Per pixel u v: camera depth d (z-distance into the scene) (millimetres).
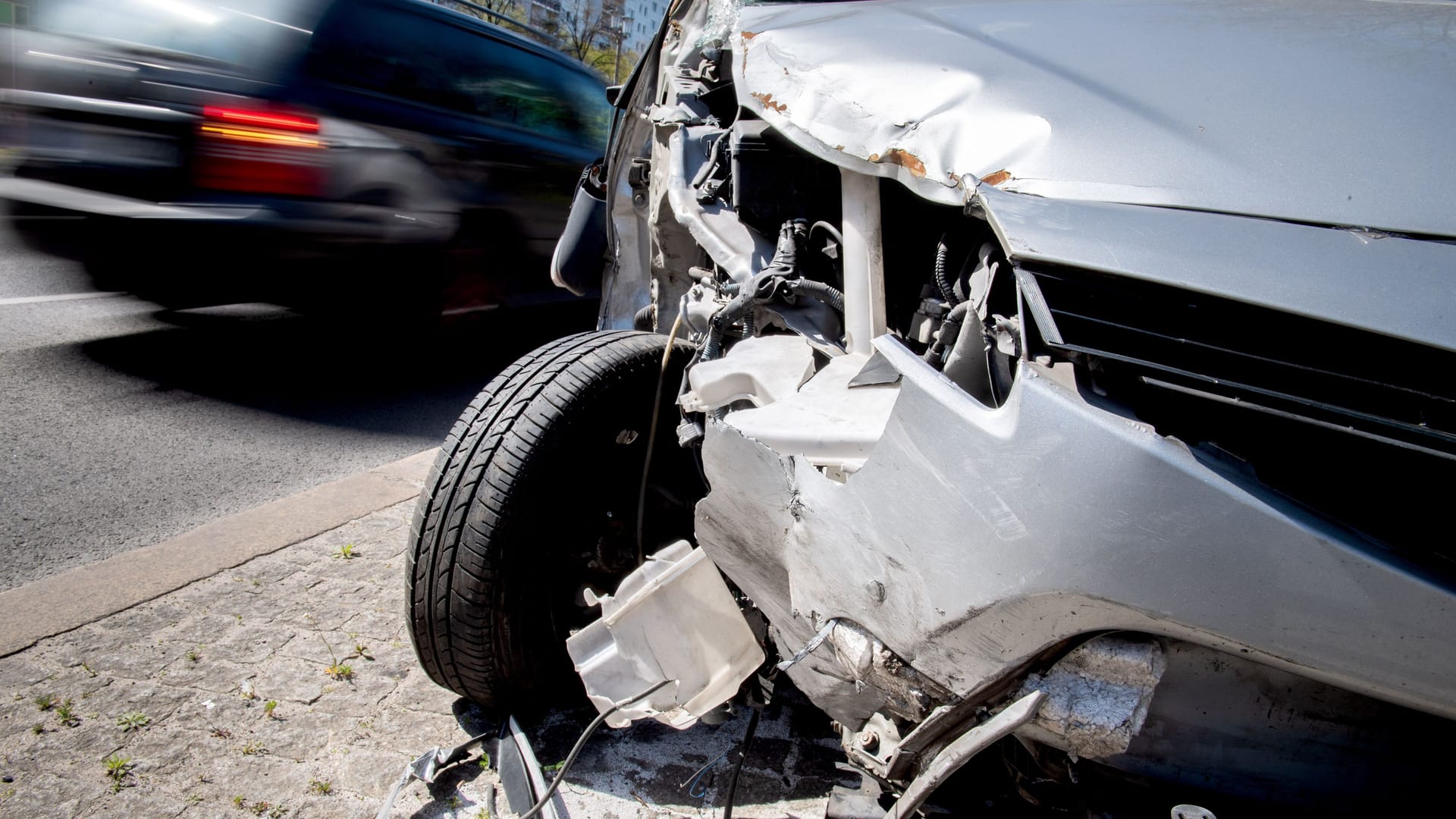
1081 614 1202
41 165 4398
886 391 1582
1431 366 1118
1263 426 1165
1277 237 1238
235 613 2693
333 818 1969
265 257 4480
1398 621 1081
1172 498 1130
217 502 3598
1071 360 1234
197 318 5824
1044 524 1189
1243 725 1325
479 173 5086
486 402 2141
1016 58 1657
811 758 2172
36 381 4645
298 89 4383
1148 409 1199
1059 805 1566
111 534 3279
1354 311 1146
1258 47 1571
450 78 5055
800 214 2043
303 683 2395
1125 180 1351
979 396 1472
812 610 1511
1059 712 1274
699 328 2229
